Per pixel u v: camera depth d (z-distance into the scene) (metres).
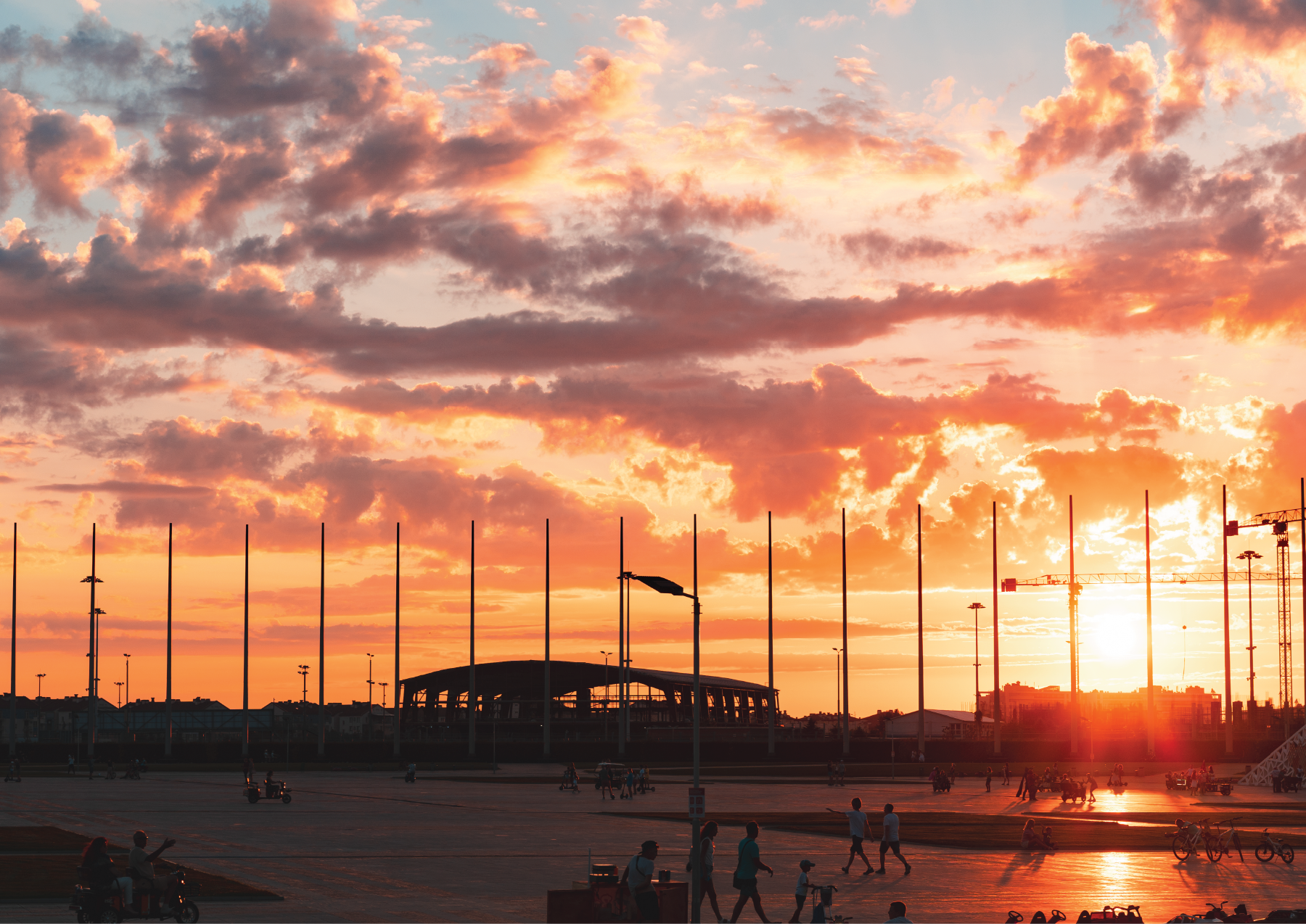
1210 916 28.59
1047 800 94.75
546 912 33.16
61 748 166.00
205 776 127.06
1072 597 167.50
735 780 122.25
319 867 43.47
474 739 165.88
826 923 31.11
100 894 29.62
